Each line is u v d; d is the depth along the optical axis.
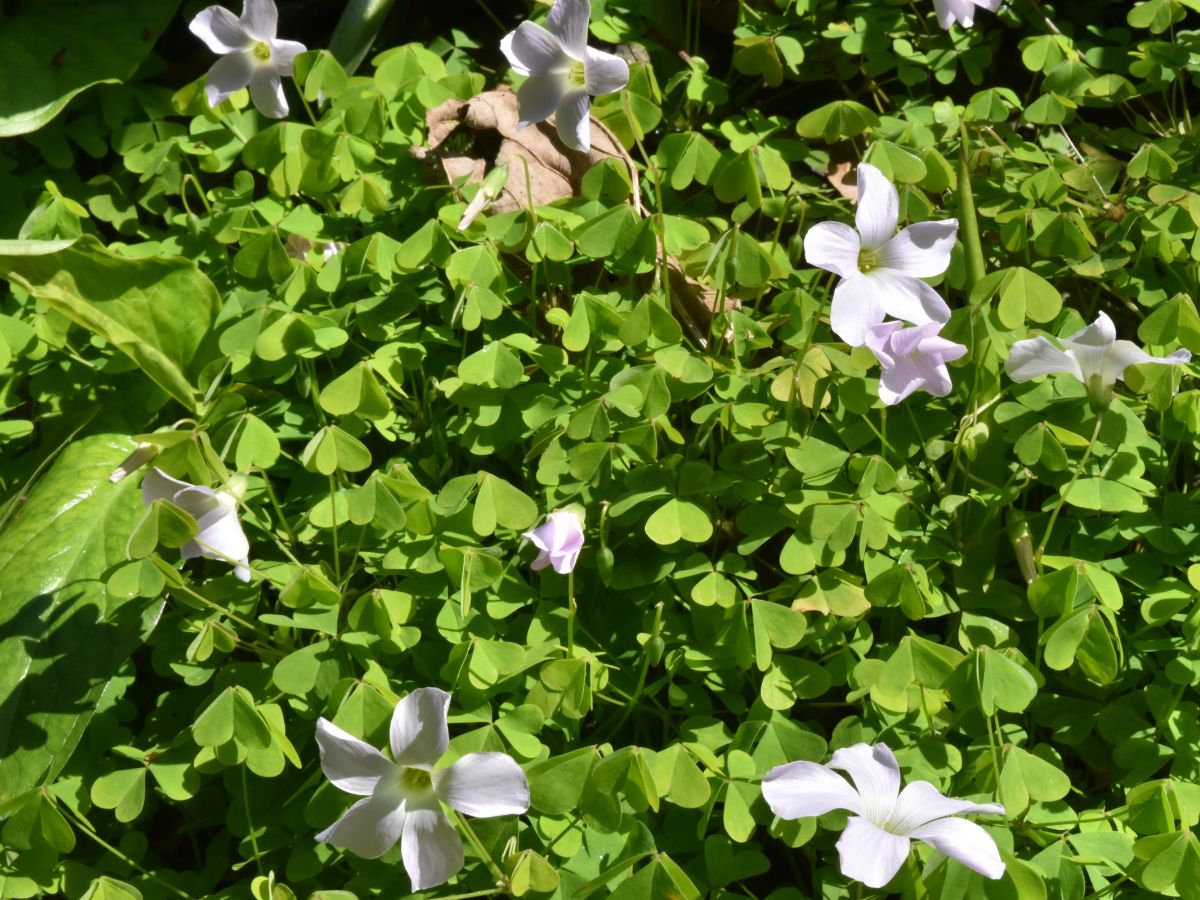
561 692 0.24
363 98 0.32
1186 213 0.29
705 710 0.25
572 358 0.29
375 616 0.25
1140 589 0.26
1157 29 0.33
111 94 0.35
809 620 0.26
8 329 0.30
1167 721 0.24
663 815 0.25
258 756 0.24
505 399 0.28
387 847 0.22
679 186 0.31
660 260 0.30
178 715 0.27
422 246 0.29
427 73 0.33
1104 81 0.33
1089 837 0.23
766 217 0.32
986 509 0.27
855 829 0.21
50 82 0.35
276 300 0.30
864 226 0.25
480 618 0.26
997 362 0.27
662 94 0.34
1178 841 0.22
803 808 0.22
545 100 0.28
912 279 0.25
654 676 0.26
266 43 0.30
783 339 0.29
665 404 0.27
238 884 0.24
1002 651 0.24
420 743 0.22
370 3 0.36
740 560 0.26
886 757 0.22
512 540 0.27
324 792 0.24
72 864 0.25
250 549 0.28
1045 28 0.35
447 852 0.22
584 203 0.31
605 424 0.26
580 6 0.26
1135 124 0.35
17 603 0.27
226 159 0.34
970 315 0.27
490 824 0.23
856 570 0.27
